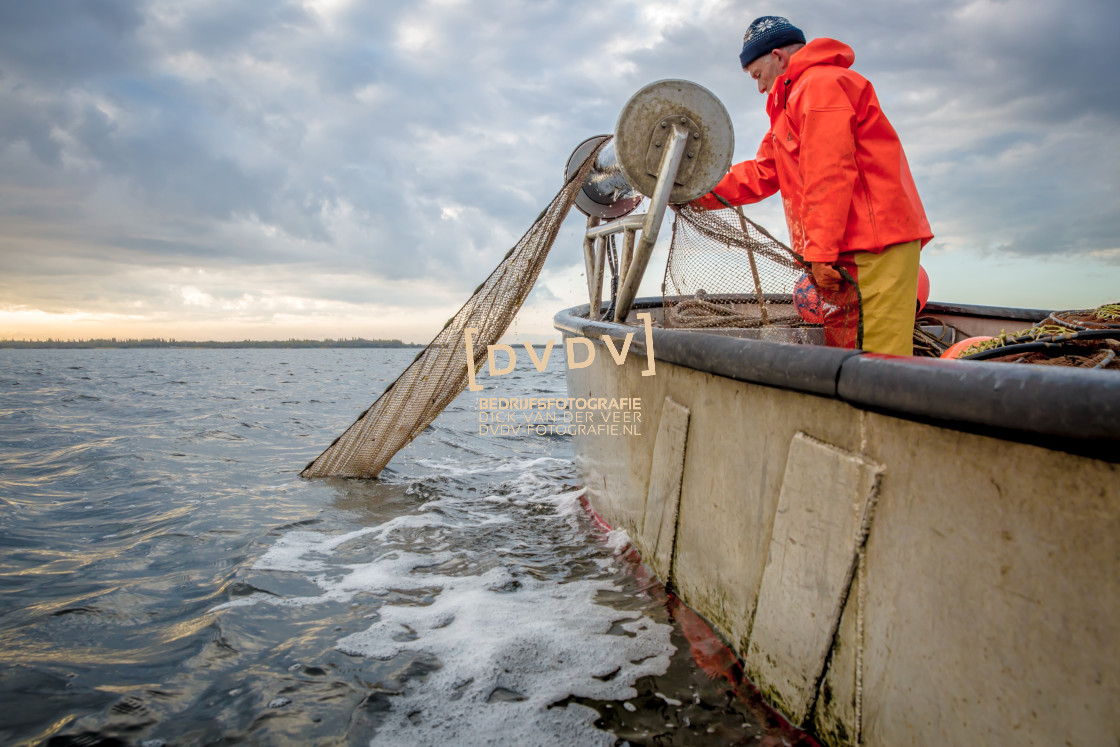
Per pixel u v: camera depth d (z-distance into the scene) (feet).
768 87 10.28
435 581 9.71
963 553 4.01
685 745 5.55
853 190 8.18
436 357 16.43
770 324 10.11
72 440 23.31
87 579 9.82
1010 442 3.69
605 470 11.76
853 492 4.89
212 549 11.29
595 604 8.60
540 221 14.90
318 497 15.26
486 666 6.91
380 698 6.35
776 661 5.88
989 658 3.84
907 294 8.42
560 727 5.84
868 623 4.79
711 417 7.30
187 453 21.13
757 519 6.35
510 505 14.44
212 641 7.63
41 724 5.91
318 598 9.06
